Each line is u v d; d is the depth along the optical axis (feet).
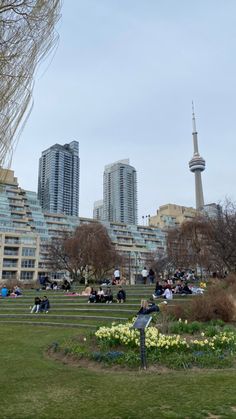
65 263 185.26
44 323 54.08
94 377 23.86
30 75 13.99
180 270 137.80
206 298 46.96
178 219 394.52
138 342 29.53
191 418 15.56
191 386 20.65
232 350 29.22
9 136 13.60
